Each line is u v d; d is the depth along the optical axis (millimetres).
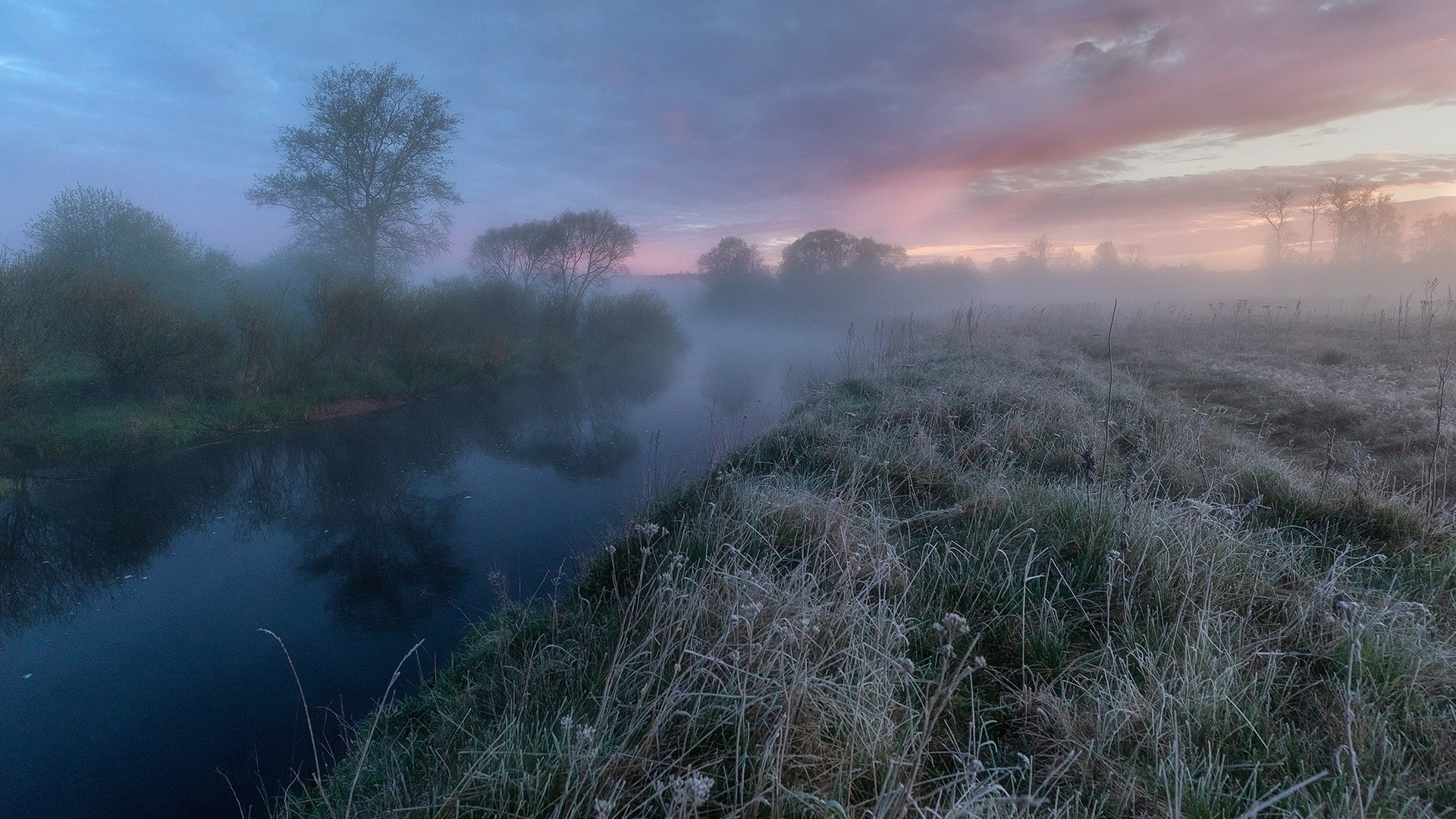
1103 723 2441
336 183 21906
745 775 2229
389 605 5629
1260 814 2004
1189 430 6344
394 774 2969
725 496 4895
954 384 8820
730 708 2461
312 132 21266
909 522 4660
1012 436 6352
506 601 4965
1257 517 4473
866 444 6176
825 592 3371
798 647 2725
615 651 3008
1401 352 11836
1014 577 3637
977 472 5449
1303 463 6141
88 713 4250
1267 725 2387
